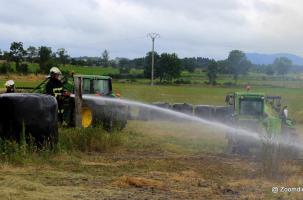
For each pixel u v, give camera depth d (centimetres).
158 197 891
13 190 877
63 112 1900
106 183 998
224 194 942
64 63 10475
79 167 1163
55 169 1127
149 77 10969
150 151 1526
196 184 1027
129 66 13538
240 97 1664
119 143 1554
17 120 1279
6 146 1200
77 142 1442
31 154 1217
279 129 1558
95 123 1991
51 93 1894
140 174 1118
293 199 908
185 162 1325
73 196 866
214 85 9538
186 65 14150
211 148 1703
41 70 8612
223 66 12950
